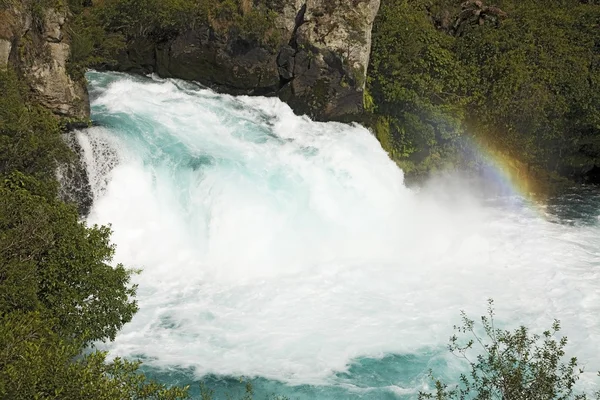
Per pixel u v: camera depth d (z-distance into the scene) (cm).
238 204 2575
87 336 1612
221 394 1883
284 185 2714
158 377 1930
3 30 2392
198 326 2161
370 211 2891
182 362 1995
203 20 3134
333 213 2789
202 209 2575
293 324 2186
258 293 2347
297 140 2994
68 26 2811
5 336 1335
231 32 3127
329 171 2862
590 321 2216
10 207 1748
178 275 2430
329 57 3159
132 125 2723
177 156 2652
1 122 2188
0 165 2206
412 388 1922
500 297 2359
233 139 2867
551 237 2855
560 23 4128
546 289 2412
